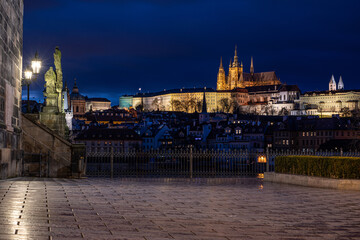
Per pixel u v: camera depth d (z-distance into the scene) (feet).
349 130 489.26
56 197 60.23
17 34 96.99
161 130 602.44
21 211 47.80
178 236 40.45
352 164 87.20
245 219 50.39
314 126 504.02
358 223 49.39
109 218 47.55
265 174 107.34
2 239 34.86
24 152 101.60
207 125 620.49
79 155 103.71
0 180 80.28
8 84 88.17
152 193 71.67
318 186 88.99
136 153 123.85
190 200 64.69
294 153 127.54
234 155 127.24
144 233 40.96
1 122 82.69
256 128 565.94
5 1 85.20
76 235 38.22
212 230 43.78
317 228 46.26
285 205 62.13
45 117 121.19
